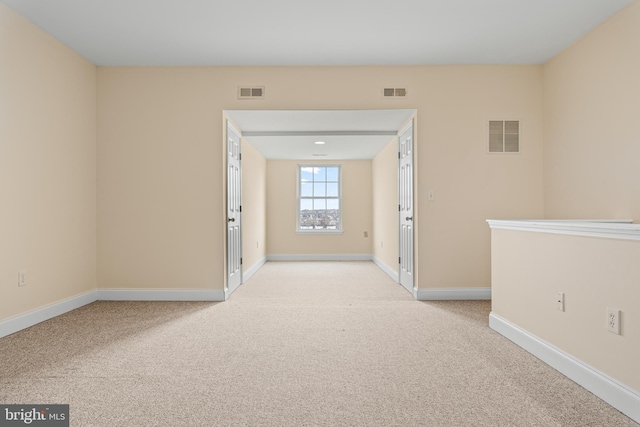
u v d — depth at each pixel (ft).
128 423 5.66
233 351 8.71
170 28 11.32
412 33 11.72
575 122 12.39
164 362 8.05
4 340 9.48
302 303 13.55
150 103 14.07
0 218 9.86
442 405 6.22
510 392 6.68
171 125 14.11
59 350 8.77
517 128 14.19
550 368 7.73
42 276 11.35
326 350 8.76
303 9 10.30
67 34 11.64
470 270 14.16
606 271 6.40
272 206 26.89
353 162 26.91
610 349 6.31
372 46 12.59
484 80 14.14
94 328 10.52
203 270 14.12
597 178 11.43
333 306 13.08
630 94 10.18
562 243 7.54
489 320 10.60
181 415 5.90
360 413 5.98
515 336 9.22
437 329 10.38
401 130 16.78
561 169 13.12
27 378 7.24
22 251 10.57
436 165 14.12
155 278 14.14
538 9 10.38
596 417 5.85
